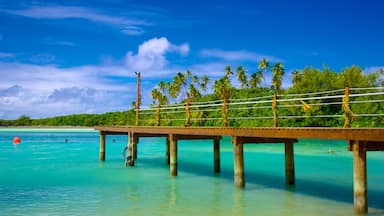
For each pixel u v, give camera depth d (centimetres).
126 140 6850
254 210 1475
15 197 1748
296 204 1562
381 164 2889
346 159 3281
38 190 1916
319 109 4056
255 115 4847
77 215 1427
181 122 4741
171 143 2291
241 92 7831
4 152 4144
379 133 1125
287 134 1460
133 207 1542
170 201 1644
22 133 10612
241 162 1812
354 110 3950
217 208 1513
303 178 2234
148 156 3744
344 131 1247
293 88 6309
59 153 4028
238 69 8562
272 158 3422
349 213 1409
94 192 1855
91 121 14762
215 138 2414
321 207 1509
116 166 2881
